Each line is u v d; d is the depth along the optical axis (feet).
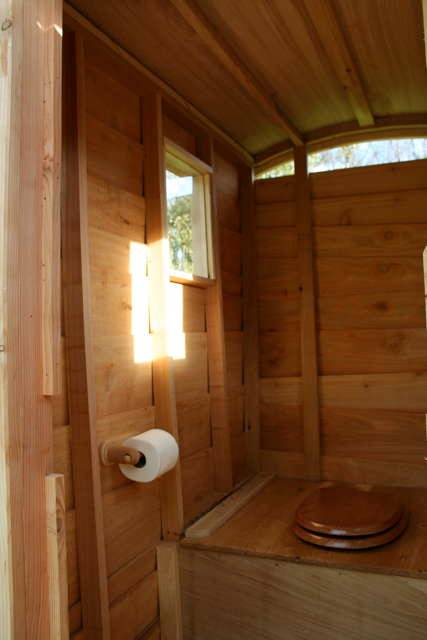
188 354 7.59
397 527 6.32
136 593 5.93
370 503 6.78
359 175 8.84
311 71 7.21
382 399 8.63
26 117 2.97
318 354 8.98
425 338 8.45
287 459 9.12
